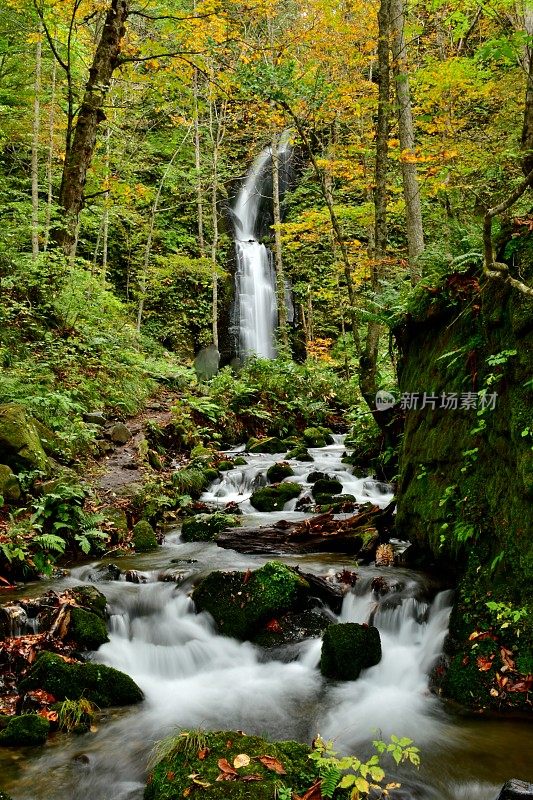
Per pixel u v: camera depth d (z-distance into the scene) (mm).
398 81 9719
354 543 6551
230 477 10203
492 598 4348
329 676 4613
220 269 20391
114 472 8852
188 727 3932
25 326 10555
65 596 5109
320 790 2797
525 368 4273
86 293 13438
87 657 4703
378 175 9289
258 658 4973
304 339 23812
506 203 3779
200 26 12078
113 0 11336
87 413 9914
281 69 9156
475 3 8820
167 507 8594
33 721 3707
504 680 3957
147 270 20250
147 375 13750
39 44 14586
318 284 23422
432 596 5227
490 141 10711
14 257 11836
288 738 3834
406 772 3383
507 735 3637
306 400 15719
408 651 4805
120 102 18000
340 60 12234
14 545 5797
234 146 25703
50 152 16203
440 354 5785
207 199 25188
